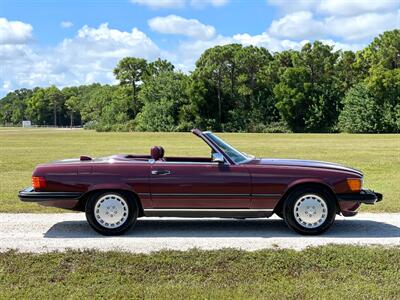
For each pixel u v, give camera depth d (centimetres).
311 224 756
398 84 7906
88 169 757
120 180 749
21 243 704
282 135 6531
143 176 750
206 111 9544
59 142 4547
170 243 700
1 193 1211
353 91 8312
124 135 6612
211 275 555
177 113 9706
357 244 677
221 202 751
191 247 671
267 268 574
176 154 2698
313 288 511
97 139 5234
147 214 764
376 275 555
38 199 756
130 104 11675
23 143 4334
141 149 3350
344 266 582
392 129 7988
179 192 748
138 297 491
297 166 763
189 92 9438
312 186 758
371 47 8962
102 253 622
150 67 11769
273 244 689
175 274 559
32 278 548
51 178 756
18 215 932
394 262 594
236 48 9775
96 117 13138
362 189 780
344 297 486
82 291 506
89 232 785
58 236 754
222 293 497
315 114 8638
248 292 500
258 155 2648
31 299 488
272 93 9419
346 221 872
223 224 845
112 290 508
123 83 11762
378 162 2134
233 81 9644
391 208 993
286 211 757
